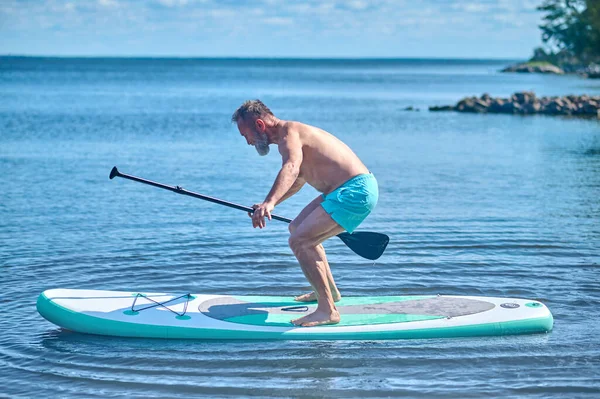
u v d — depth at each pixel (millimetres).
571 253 8414
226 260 8078
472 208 11414
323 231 5758
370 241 6172
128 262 7957
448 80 102125
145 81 84875
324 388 4855
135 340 5719
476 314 5980
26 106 38312
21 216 10547
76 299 6164
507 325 5828
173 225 9969
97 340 5707
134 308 6070
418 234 9469
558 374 5059
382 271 7664
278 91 63406
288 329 5738
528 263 7973
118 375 5047
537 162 17656
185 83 80875
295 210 11188
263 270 7691
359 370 5145
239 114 5840
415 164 17312
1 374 5039
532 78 110375
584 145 21922
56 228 9711
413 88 73062
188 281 7277
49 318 5980
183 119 31109
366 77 116750
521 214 10891
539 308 6070
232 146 21156
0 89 58500
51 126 26625
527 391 4793
